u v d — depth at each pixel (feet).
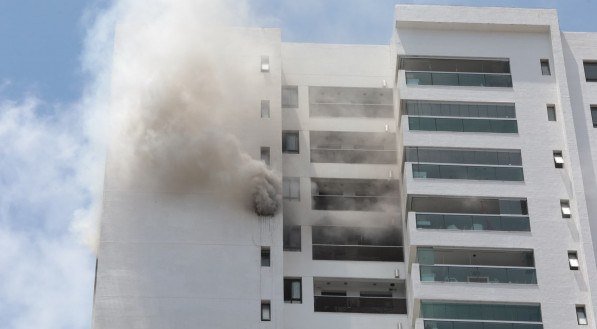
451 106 199.52
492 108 199.93
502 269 183.42
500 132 197.16
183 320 177.68
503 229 187.62
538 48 206.90
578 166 193.16
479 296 181.27
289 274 190.19
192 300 179.52
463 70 204.44
